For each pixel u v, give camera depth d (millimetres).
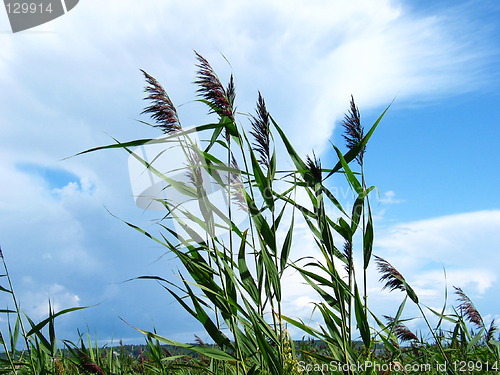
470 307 5398
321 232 4086
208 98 3957
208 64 3973
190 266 3750
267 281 3844
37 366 4000
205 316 3627
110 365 4789
